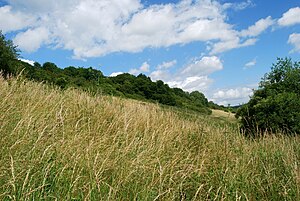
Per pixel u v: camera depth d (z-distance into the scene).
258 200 4.74
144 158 4.89
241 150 6.73
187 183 4.71
